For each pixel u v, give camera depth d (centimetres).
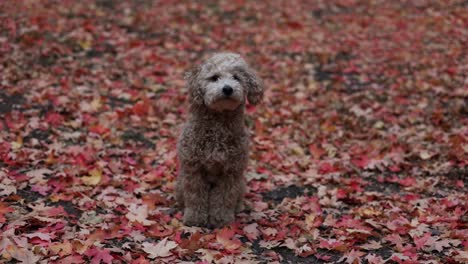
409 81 962
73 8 1205
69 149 675
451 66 1021
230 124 528
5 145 656
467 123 809
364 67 1037
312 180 660
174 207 586
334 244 505
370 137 782
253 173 671
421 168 695
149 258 470
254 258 487
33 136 707
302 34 1200
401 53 1097
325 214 584
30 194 571
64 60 946
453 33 1210
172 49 1073
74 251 456
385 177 676
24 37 980
